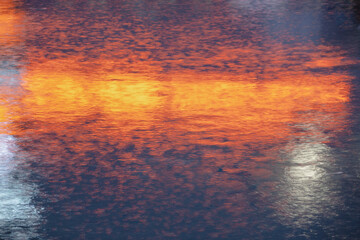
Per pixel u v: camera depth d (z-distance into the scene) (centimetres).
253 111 1205
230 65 1662
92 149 969
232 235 661
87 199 762
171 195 775
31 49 1878
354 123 1105
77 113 1195
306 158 916
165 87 1420
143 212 723
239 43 1977
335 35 2089
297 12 2659
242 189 794
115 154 943
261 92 1365
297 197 764
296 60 1716
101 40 2030
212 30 2217
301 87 1406
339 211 721
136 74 1559
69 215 714
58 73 1568
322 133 1048
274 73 1561
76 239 652
